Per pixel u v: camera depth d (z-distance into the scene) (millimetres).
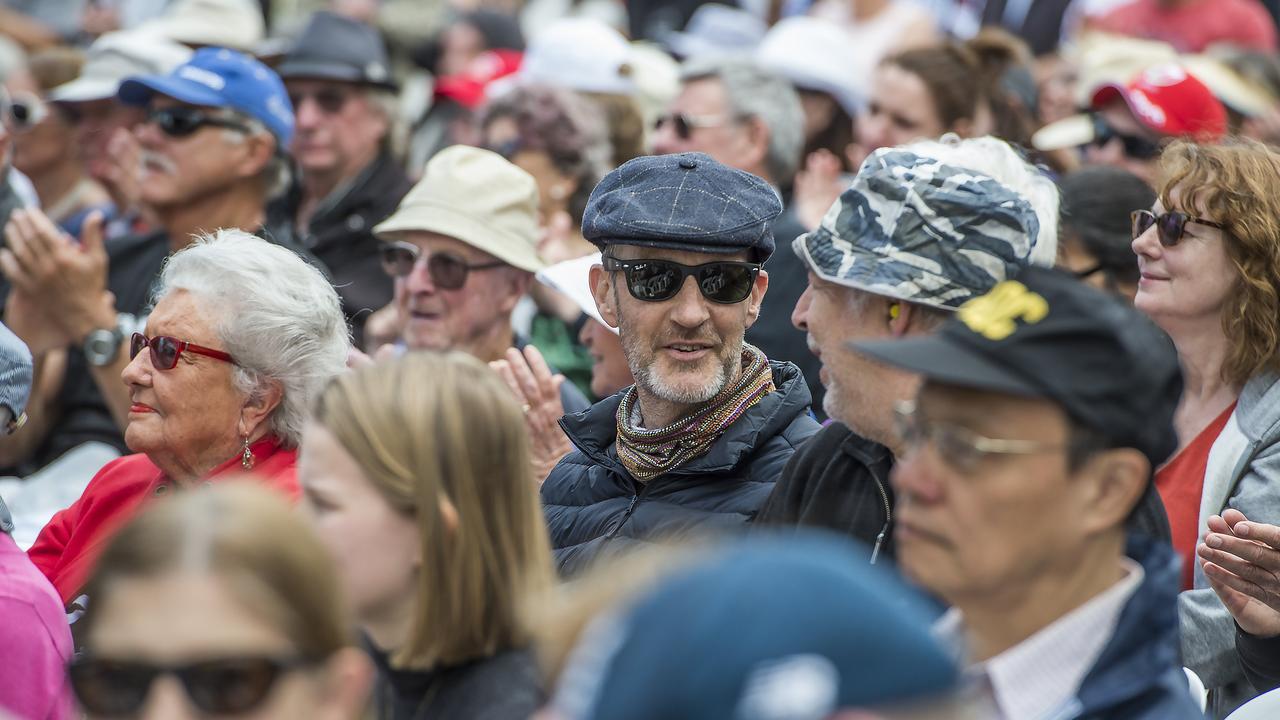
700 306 13820
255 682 7105
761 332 20266
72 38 40938
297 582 7227
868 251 11695
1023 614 8562
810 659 4598
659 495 14219
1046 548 8297
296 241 23203
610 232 13922
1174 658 8586
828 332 11930
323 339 14570
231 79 21719
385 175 25484
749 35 34469
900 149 12375
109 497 16047
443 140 32250
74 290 20031
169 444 14352
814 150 27797
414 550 9570
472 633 9602
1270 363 14289
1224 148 14805
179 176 21594
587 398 22438
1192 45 33125
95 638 7254
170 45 29281
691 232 13664
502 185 20016
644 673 4691
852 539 12031
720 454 13961
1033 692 8492
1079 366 8188
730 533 13406
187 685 7082
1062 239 15586
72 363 21594
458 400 9695
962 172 11797
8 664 12102
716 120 24281
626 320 14039
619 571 6852
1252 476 14008
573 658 6320
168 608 7109
